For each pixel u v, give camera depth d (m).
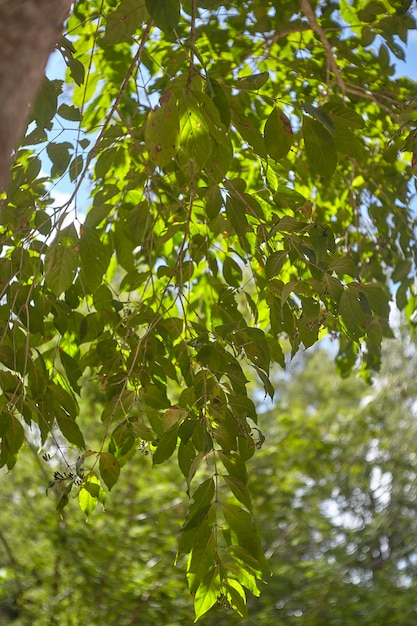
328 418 8.88
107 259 2.56
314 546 10.05
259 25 3.45
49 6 0.97
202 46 3.70
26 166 2.71
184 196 2.92
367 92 3.26
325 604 8.08
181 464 2.22
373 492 9.58
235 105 2.34
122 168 3.44
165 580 7.11
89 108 3.71
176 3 1.95
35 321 2.42
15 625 6.97
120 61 3.63
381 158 3.85
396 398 8.43
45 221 2.38
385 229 3.61
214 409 2.14
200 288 3.73
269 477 8.34
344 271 2.19
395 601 7.88
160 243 2.81
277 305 2.36
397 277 3.67
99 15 2.41
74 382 2.47
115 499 7.39
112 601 7.01
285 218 2.11
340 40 3.52
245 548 2.13
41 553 7.14
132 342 2.60
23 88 0.92
